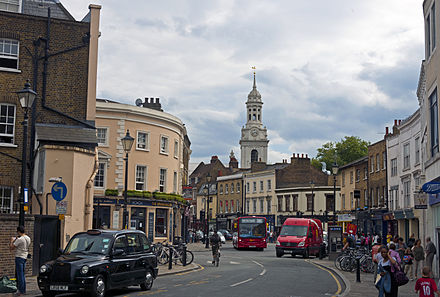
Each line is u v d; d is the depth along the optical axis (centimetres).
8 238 1733
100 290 1378
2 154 2359
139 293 1526
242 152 14600
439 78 1959
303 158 7594
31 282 1688
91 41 2644
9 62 2467
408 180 4084
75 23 2630
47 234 1947
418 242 2106
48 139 2317
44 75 2516
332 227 3259
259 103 14900
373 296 1559
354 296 1549
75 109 2575
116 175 4028
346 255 2567
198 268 2495
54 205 2195
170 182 4488
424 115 2784
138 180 4162
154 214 4216
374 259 1403
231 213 8238
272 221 7500
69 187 2250
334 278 2150
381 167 4828
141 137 4212
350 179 5875
